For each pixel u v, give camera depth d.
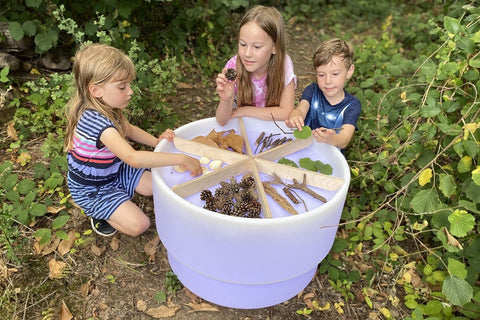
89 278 2.13
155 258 2.26
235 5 3.99
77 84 1.97
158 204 1.84
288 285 1.95
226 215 1.58
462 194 2.21
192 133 2.25
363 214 2.55
